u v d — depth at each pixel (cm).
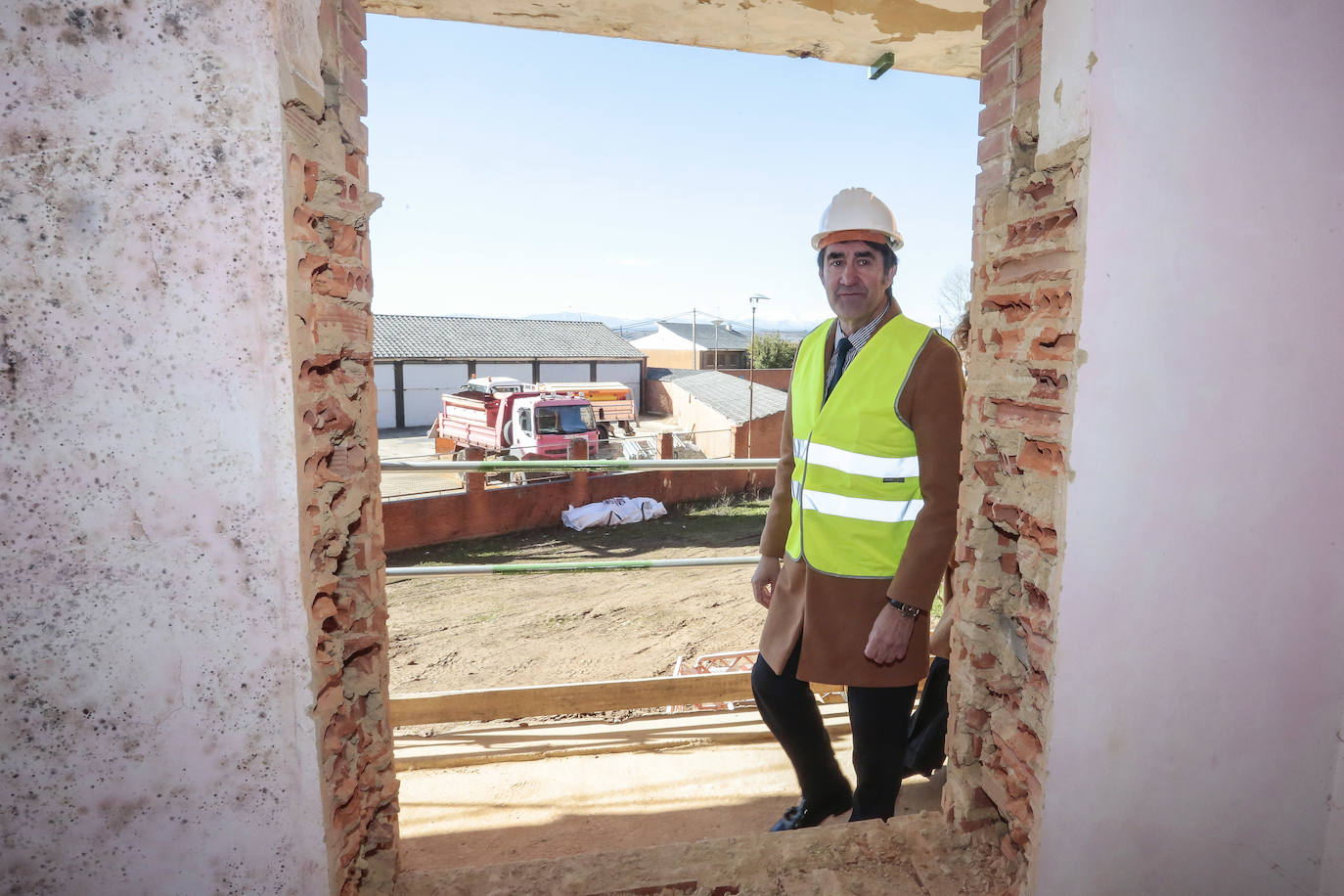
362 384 154
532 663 695
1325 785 158
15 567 110
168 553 114
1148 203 127
